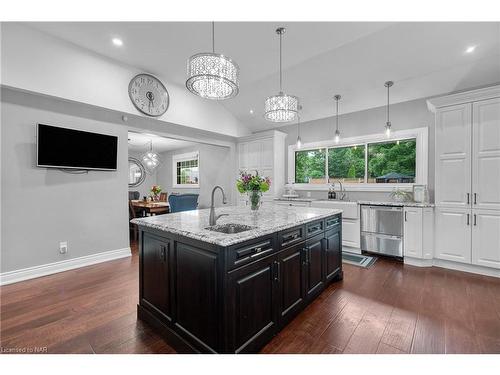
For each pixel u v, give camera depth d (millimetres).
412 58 3168
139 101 3744
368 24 2691
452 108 3143
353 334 1850
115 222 3701
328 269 2639
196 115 4652
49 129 2984
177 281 1739
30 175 2918
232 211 2816
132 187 8539
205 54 1905
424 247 3328
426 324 1970
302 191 5320
